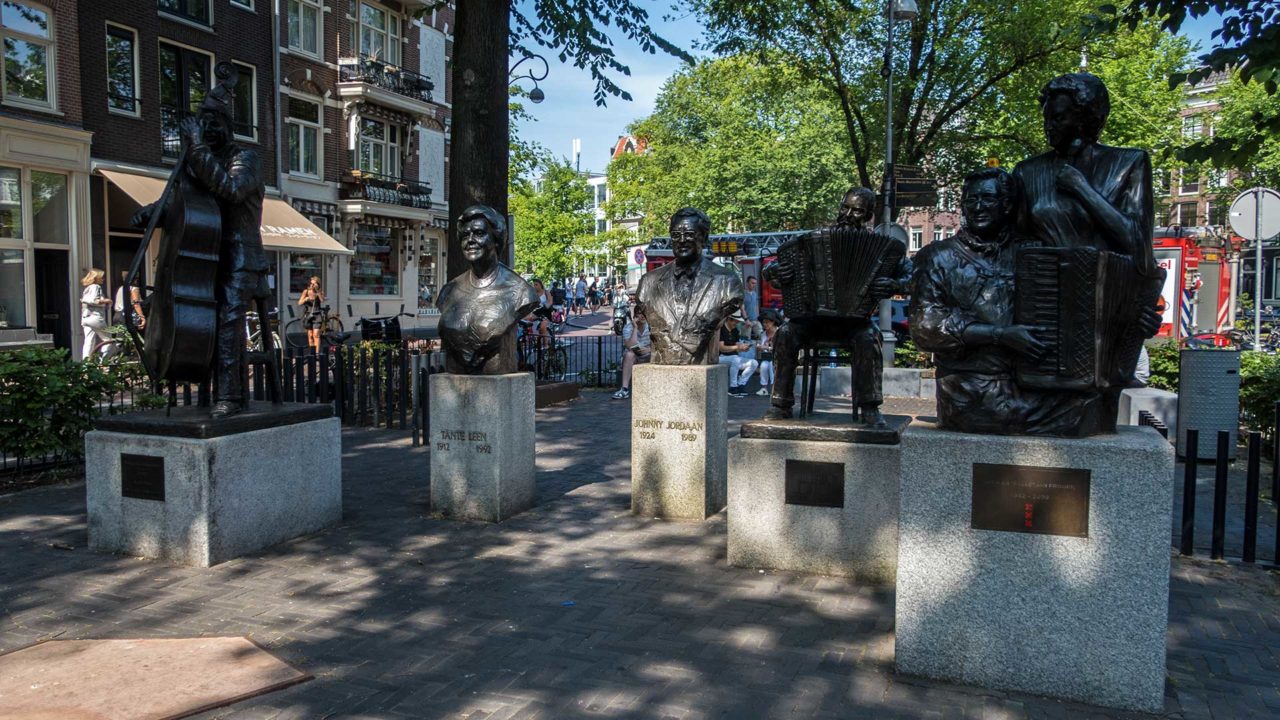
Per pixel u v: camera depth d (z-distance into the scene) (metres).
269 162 25.12
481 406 7.18
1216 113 32.03
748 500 5.97
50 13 17.98
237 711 3.91
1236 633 4.84
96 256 19.75
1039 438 3.96
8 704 3.92
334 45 28.75
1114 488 3.81
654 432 7.38
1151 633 3.83
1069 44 21.97
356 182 29.39
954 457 4.03
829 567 5.82
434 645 4.66
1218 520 6.18
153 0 20.89
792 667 4.36
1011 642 4.03
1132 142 29.59
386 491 8.32
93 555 6.21
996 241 4.29
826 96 25.28
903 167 19.50
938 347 4.17
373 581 5.70
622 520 7.29
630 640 4.72
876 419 5.93
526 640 4.73
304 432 6.74
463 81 12.74
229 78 6.49
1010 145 26.02
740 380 15.83
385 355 13.25
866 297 5.84
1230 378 9.63
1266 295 42.16
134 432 6.18
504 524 7.13
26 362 8.45
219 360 6.39
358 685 4.18
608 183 61.66
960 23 23.14
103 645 4.61
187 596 5.40
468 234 7.30
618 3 14.80
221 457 6.02
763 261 25.28
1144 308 4.07
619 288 44.31
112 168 19.88
